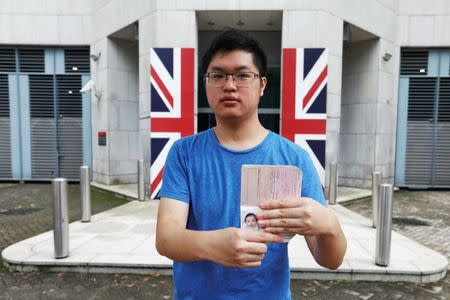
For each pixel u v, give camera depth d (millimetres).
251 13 7410
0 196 8359
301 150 1312
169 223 1149
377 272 3715
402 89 9680
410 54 9633
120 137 9445
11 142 10273
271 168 1067
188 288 1260
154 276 3801
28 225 5805
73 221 5945
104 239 4754
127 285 3596
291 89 6973
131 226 5445
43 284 3613
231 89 1186
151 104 7105
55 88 10055
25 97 10125
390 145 9617
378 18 8734
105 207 7129
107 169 9312
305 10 7262
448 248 4875
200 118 8945
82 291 3471
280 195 1067
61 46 9945
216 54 1208
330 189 7285
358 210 7238
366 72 9133
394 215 6852
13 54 10016
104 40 9188
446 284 3674
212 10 7258
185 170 1279
